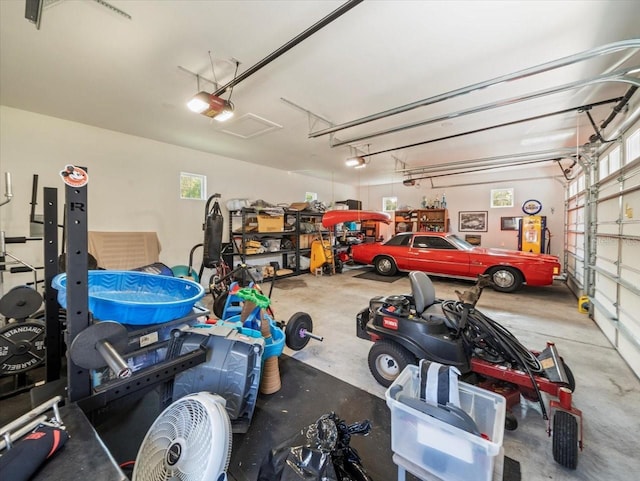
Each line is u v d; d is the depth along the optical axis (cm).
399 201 957
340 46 231
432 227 844
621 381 229
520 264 513
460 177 826
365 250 725
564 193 673
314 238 777
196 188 555
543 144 504
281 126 414
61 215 375
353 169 739
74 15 193
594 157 392
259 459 153
